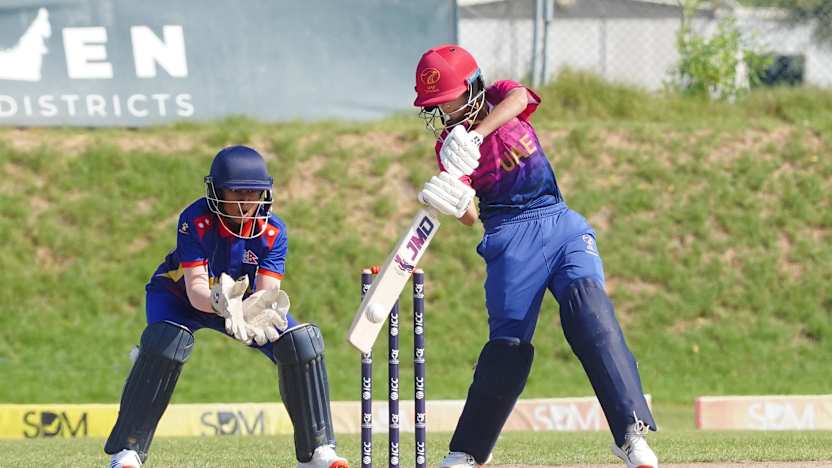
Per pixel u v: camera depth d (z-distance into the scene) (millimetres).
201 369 40156
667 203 45531
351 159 45969
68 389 38438
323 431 16203
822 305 43688
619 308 43156
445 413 33062
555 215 15414
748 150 47469
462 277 43562
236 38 45812
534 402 33531
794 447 22781
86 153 45219
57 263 43219
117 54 45500
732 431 32438
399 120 47094
